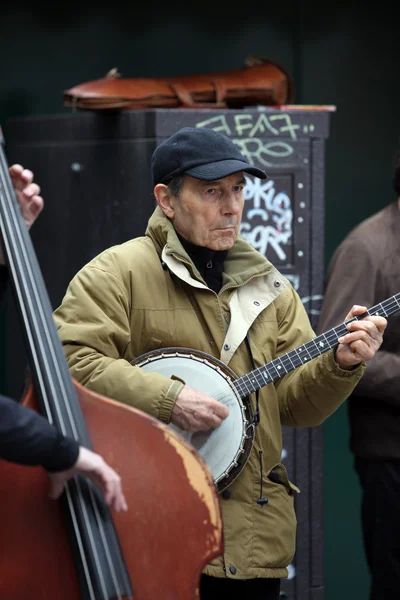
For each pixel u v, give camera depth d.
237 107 5.12
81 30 5.70
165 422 3.34
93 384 3.36
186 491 2.79
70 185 5.20
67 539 2.71
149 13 5.75
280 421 3.76
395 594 4.74
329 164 6.07
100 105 4.77
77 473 2.62
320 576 5.09
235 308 3.56
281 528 3.54
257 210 4.89
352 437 4.80
